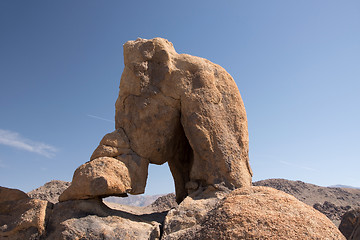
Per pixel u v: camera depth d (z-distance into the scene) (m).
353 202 21.91
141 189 6.88
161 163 7.68
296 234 3.81
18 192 6.57
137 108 7.29
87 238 5.55
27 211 5.94
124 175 6.50
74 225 5.69
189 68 7.53
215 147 7.02
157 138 7.30
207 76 7.52
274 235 3.80
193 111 7.16
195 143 7.02
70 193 6.20
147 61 7.48
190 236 4.39
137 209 13.31
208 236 4.05
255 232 3.87
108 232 5.66
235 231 3.93
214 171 6.87
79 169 6.49
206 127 7.08
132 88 7.37
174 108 7.39
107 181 6.08
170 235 5.39
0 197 6.35
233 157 7.08
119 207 12.18
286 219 4.07
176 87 7.36
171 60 7.63
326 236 3.86
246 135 7.64
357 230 5.44
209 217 4.62
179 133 7.88
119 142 6.99
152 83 7.42
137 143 7.15
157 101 7.33
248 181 7.20
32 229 5.70
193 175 7.02
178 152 8.36
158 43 7.59
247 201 4.60
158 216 8.23
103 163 6.44
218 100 7.46
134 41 7.82
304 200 22.14
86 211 6.02
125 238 5.64
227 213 4.32
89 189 6.03
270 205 4.43
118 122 7.39
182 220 5.71
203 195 6.67
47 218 5.89
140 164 7.01
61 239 5.49
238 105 7.69
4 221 5.96
